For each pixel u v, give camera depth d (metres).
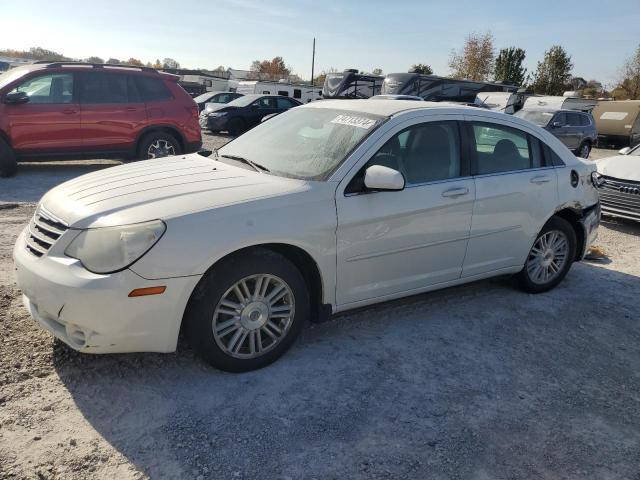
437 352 3.77
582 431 3.01
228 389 3.15
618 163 8.08
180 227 2.92
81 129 9.06
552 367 3.69
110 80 9.33
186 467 2.53
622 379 3.60
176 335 3.01
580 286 5.30
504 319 4.39
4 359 3.24
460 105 4.44
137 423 2.80
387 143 3.75
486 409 3.15
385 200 3.63
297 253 3.45
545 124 18.27
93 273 2.84
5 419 2.74
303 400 3.10
